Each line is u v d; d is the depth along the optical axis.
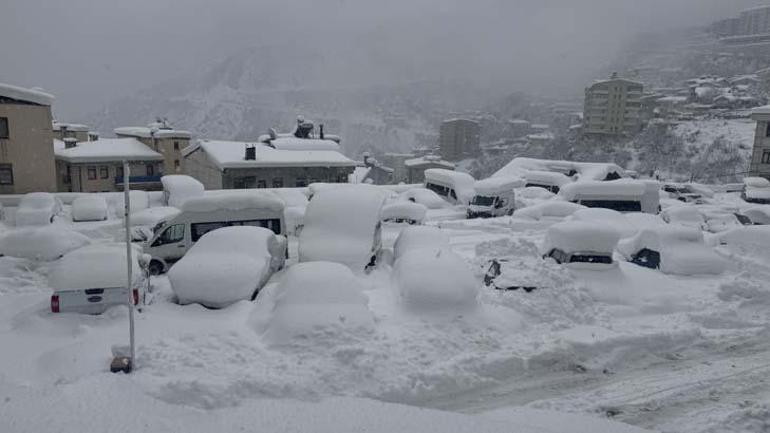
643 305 11.73
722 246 17.05
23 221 22.73
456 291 10.30
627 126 92.69
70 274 10.50
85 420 6.63
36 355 8.71
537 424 7.13
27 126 30.84
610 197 26.91
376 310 10.57
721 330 10.73
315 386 7.70
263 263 12.11
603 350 9.50
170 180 26.88
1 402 6.99
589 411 7.60
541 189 33.16
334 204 15.09
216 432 6.53
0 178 30.75
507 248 14.13
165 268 15.11
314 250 13.85
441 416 7.11
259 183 36.62
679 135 80.12
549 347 9.27
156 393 7.28
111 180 40.94
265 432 6.57
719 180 63.53
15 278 13.27
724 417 7.41
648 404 7.82
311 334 8.89
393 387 7.82
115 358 8.06
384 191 16.34
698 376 8.74
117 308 10.34
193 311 10.70
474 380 8.30
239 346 8.66
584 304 11.41
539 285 11.46
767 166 48.12
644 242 15.27
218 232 12.99
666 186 41.06
